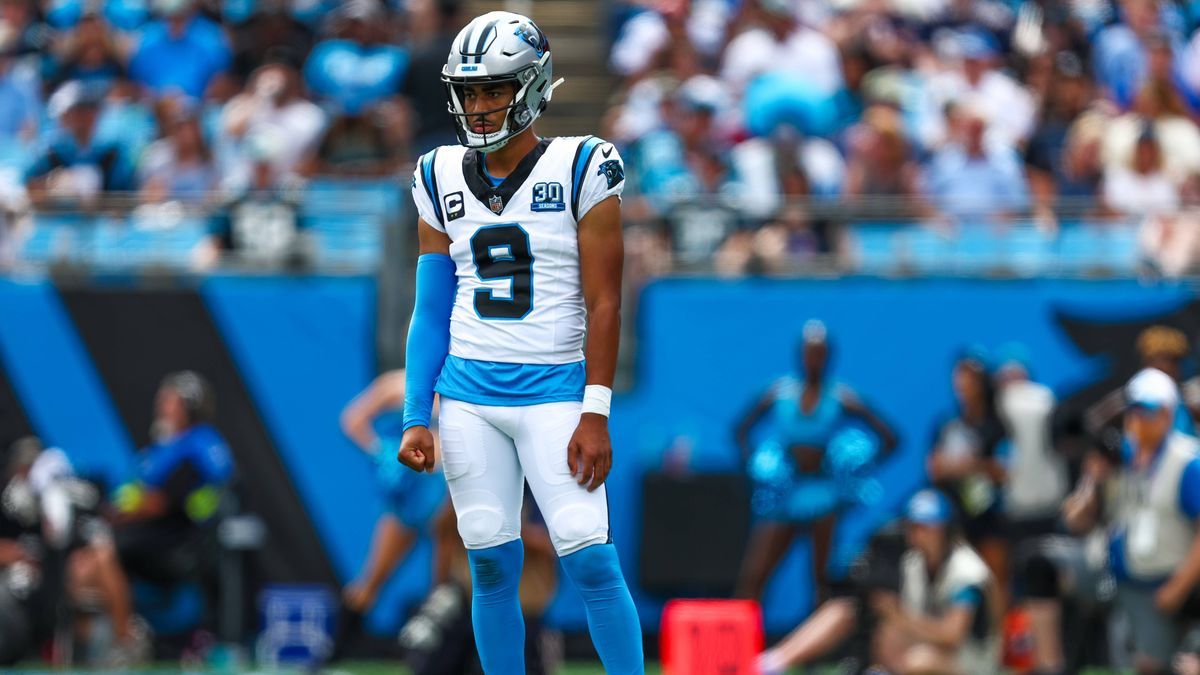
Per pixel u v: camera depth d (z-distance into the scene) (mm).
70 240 39531
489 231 16406
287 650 36656
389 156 43594
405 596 37875
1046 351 38562
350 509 38656
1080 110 46406
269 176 42625
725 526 37438
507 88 16078
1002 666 33281
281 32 50656
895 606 30484
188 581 35656
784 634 37688
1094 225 39156
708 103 43344
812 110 44719
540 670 28203
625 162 44688
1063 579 32500
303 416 38875
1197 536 27938
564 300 16406
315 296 39031
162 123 45406
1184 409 29531
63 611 34781
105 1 52312
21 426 38906
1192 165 43656
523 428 16281
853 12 50125
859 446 35594
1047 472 36438
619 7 53625
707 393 38594
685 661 23625
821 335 35875
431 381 16656
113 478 38875
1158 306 38406
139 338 39031
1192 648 28203
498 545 16438
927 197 41969
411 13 50156
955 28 51344
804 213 39250
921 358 38656
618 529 38156
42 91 48781
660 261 39125
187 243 39594
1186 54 50219
